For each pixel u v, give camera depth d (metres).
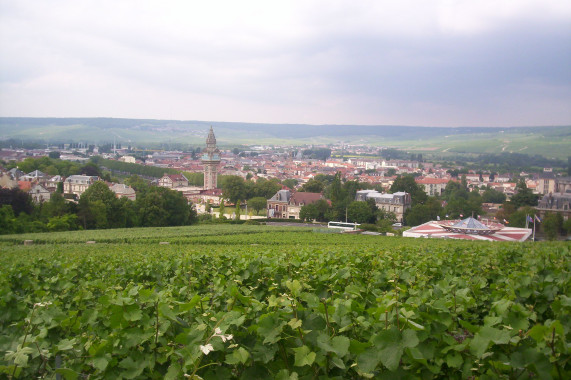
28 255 37.41
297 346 6.59
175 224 103.88
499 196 182.38
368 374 6.02
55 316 8.52
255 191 175.50
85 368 8.00
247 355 6.23
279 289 12.33
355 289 10.03
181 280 16.17
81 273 21.05
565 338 6.09
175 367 6.63
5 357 6.88
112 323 7.64
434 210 127.75
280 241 63.59
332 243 60.41
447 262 18.00
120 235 72.38
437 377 6.71
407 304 7.26
